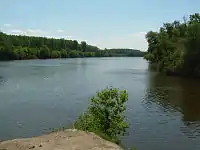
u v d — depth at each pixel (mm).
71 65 125625
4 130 26922
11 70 90938
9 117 31266
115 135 20578
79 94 45375
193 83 59875
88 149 15906
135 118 30531
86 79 68000
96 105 21125
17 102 39000
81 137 17750
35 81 62406
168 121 29453
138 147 22297
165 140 23891
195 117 30938
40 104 37656
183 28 96000
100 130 20297
